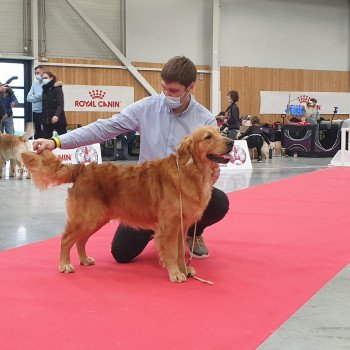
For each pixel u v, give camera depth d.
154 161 3.79
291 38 22.69
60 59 19.02
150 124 4.19
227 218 6.09
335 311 3.04
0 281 3.58
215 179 3.82
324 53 23.28
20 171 10.96
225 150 3.48
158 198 3.64
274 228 5.53
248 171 12.87
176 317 2.88
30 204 7.51
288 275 3.79
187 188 3.55
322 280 3.67
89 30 19.47
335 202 7.40
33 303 3.10
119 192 3.77
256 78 22.20
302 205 7.12
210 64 21.50
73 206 3.77
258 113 22.33
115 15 20.05
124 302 3.14
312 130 18.92
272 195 8.17
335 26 23.34
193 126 4.15
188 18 21.09
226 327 2.74
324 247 4.68
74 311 2.97
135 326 2.73
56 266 4.01
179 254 3.74
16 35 18.42
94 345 2.47
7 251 4.54
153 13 20.56
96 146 12.31
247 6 21.89
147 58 20.64
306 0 22.77
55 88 11.93
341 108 23.48
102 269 3.94
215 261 4.18
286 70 22.67
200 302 3.16
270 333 2.68
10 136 10.93
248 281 3.63
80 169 3.81
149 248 4.70
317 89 23.23
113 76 19.83
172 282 3.59
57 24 19.05
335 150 19.16
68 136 4.02
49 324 2.75
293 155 19.31
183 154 3.58
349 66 23.66
